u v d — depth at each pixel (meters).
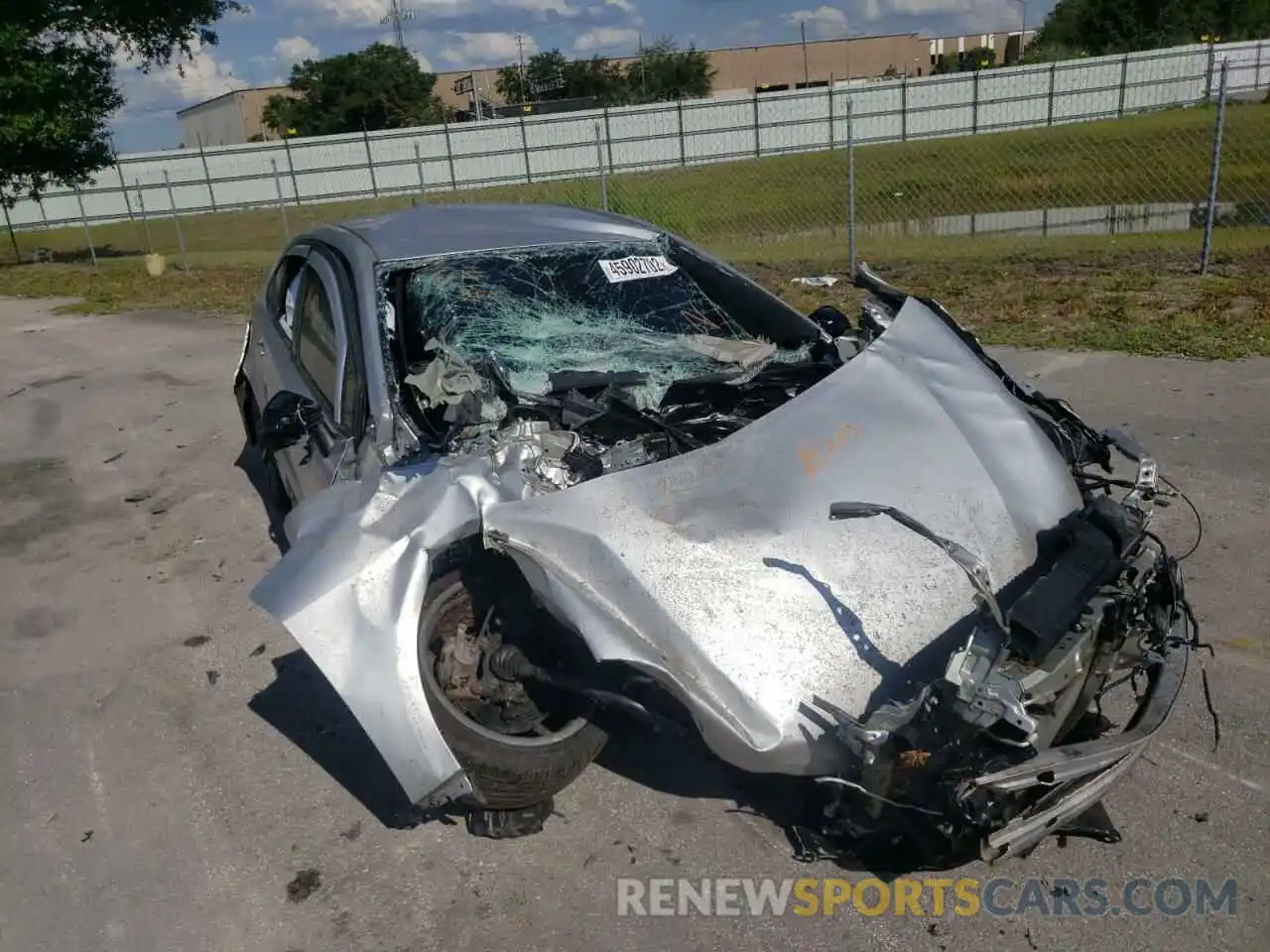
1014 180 21.12
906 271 10.85
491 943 2.62
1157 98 35.78
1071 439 3.38
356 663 2.59
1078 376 6.63
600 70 61.03
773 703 2.51
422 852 2.94
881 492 2.95
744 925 2.63
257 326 5.07
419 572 2.69
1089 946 2.53
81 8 20.28
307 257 4.56
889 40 79.81
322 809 3.13
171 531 5.23
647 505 2.79
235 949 2.63
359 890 2.81
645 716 2.69
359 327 3.70
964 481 3.01
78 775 3.34
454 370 3.42
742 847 2.90
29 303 13.41
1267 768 3.09
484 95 67.12
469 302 3.92
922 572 2.77
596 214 4.77
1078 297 8.69
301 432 3.49
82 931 2.71
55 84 19.62
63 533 5.30
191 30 21.58
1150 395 6.18
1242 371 6.50
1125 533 2.78
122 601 4.51
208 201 39.12
